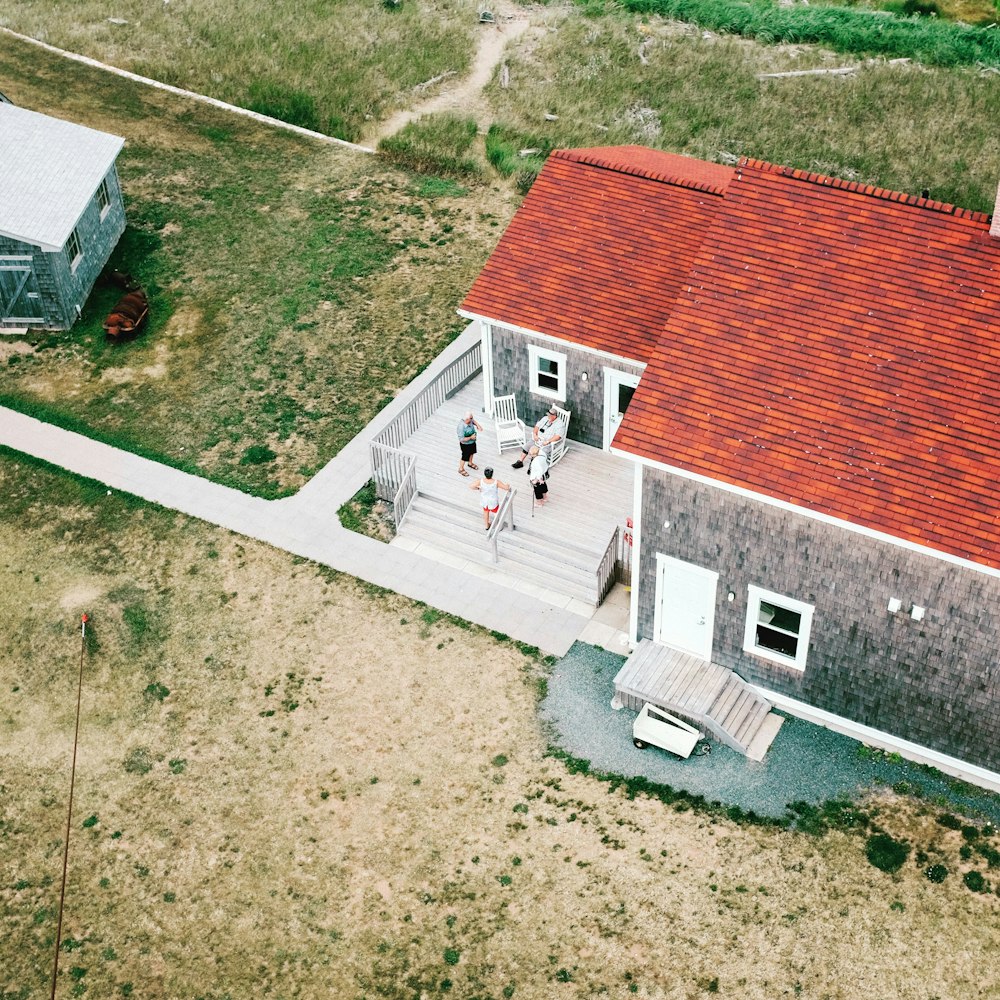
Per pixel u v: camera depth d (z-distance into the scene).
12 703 23.53
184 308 33.69
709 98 42.50
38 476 28.45
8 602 25.52
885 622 20.33
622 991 18.47
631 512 25.56
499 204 37.91
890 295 20.72
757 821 20.67
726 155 40.00
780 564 20.77
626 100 42.72
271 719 22.92
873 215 21.33
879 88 42.03
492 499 24.89
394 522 26.89
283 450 29.05
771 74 43.44
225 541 26.67
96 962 19.41
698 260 22.02
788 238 21.66
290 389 30.86
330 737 22.50
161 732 22.83
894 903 19.34
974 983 18.27
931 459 19.36
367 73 44.53
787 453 20.08
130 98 43.41
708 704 22.11
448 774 21.75
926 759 21.53
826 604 20.73
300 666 23.89
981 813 20.62
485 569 25.77
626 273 25.69
